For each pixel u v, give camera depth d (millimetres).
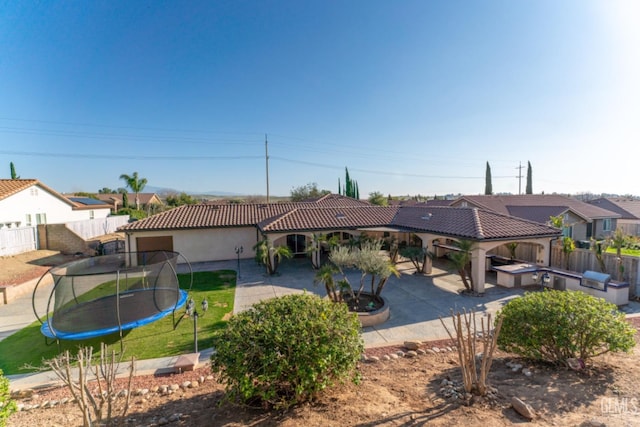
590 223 29922
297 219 20812
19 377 7734
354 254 12102
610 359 6855
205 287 15727
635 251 24656
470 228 15125
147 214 45969
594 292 12570
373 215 22906
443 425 4512
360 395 5594
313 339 5078
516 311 6738
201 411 5387
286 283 16406
